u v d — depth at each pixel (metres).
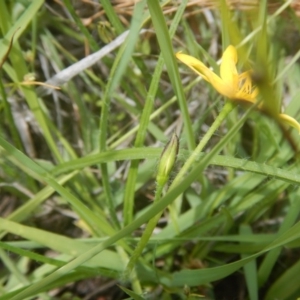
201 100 0.18
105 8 0.13
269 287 0.15
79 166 0.13
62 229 0.16
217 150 0.08
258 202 0.15
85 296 0.15
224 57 0.10
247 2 0.14
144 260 0.14
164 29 0.10
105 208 0.16
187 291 0.12
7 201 0.17
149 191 0.17
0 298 0.12
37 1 0.12
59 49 0.18
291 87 0.16
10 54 0.14
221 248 0.15
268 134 0.14
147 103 0.12
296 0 0.15
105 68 0.18
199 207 0.15
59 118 0.18
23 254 0.12
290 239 0.10
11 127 0.14
